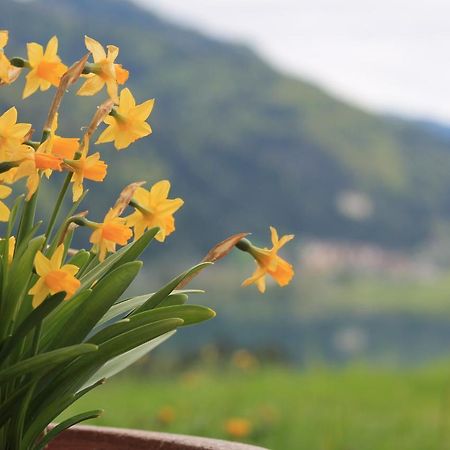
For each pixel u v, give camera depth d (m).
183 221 127.69
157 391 7.77
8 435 1.38
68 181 1.38
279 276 1.48
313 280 125.94
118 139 1.42
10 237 1.43
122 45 163.88
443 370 8.94
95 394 7.42
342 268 132.75
